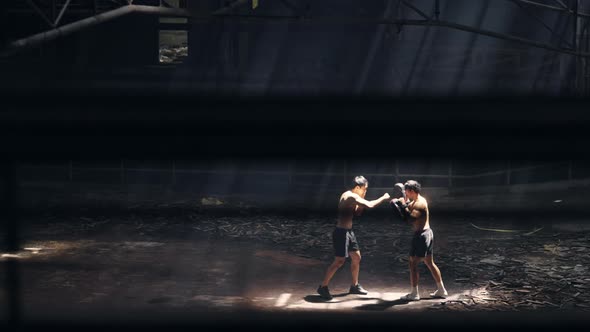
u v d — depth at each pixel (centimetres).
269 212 1523
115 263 1018
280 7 1700
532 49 1667
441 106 56
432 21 1161
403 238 1247
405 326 654
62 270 950
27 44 675
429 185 1731
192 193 1764
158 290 852
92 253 1089
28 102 54
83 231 1282
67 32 757
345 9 1714
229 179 1781
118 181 1784
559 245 1116
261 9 1702
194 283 900
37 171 1741
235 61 1669
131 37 1658
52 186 1716
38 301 745
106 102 55
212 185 1788
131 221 1398
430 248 810
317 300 809
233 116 56
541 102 55
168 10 939
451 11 1703
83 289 838
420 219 807
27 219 1346
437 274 820
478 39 1702
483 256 1073
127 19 1650
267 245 1199
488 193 1603
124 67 1619
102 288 851
